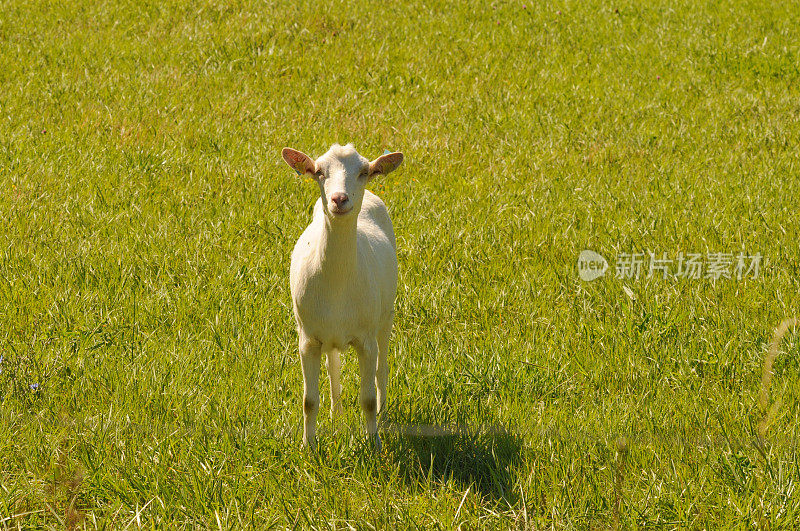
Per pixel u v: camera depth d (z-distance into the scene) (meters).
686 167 20.11
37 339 12.07
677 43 29.83
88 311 13.02
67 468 9.57
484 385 11.47
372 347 10.16
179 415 10.59
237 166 19.59
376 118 23.02
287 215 16.97
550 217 17.33
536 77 26.92
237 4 31.02
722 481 9.38
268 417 10.74
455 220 17.05
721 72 27.58
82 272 14.23
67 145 20.11
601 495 9.20
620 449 8.98
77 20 29.88
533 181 19.36
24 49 27.17
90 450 9.85
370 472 9.66
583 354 12.35
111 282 14.05
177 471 9.49
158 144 20.77
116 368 11.52
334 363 10.61
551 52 29.05
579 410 11.06
